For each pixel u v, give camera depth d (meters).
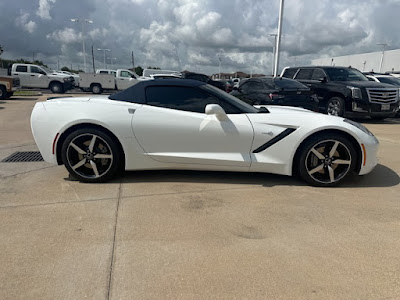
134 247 2.21
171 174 3.76
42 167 4.05
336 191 3.29
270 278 1.89
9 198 3.01
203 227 2.51
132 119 3.33
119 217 2.65
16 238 2.29
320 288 1.80
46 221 2.56
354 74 9.73
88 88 22.97
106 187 3.34
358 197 3.13
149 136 3.35
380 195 3.19
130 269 1.96
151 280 1.86
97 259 2.06
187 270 1.96
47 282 1.83
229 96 3.73
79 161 3.44
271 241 2.31
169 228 2.48
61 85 21.97
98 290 1.77
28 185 3.37
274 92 7.69
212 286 1.81
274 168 3.40
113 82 23.00
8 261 2.02
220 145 3.36
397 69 41.38
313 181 3.38
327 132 3.33
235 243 2.28
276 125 3.33
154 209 2.82
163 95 3.48
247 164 3.37
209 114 3.28
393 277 1.91
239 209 2.84
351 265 2.03
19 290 1.76
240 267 2.00
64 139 3.42
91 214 2.70
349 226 2.54
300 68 10.79
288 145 3.32
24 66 21.14
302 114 3.48
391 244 2.27
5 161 4.33
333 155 3.38
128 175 3.72
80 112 3.35
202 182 3.51
